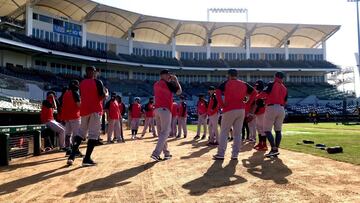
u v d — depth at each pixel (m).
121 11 48.34
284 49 63.12
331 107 53.91
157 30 56.53
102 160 8.07
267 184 5.03
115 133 13.57
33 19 42.38
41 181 5.71
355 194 4.36
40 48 39.31
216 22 55.25
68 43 46.56
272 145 8.10
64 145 10.55
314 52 64.25
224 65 59.38
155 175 5.96
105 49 53.41
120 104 15.65
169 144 12.28
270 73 62.31
